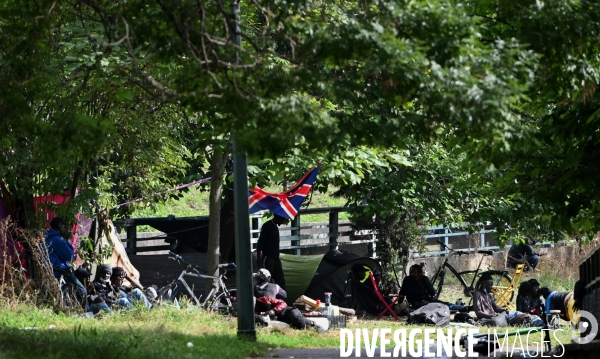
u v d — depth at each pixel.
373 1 26.14
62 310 47.94
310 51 25.97
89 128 28.23
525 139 26.39
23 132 29.67
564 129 35.66
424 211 69.38
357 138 26.70
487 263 91.00
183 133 65.88
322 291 64.38
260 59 28.33
